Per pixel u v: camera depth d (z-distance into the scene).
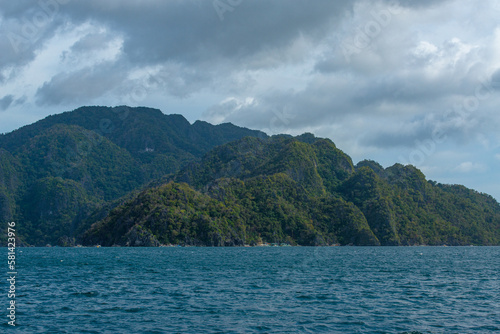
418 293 62.25
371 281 75.94
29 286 68.12
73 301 54.66
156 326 42.31
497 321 45.00
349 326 42.62
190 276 82.38
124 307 50.84
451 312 49.09
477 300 56.62
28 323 43.44
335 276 83.69
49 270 96.12
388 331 41.00
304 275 85.12
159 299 56.03
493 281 77.00
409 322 44.38
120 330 40.97
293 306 51.78
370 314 47.75
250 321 44.31
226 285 69.31
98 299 56.06
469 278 81.62
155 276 82.38
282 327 42.09
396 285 70.81
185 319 45.06
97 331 40.62
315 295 59.69
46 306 51.44
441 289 66.44
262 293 61.12
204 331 40.66
